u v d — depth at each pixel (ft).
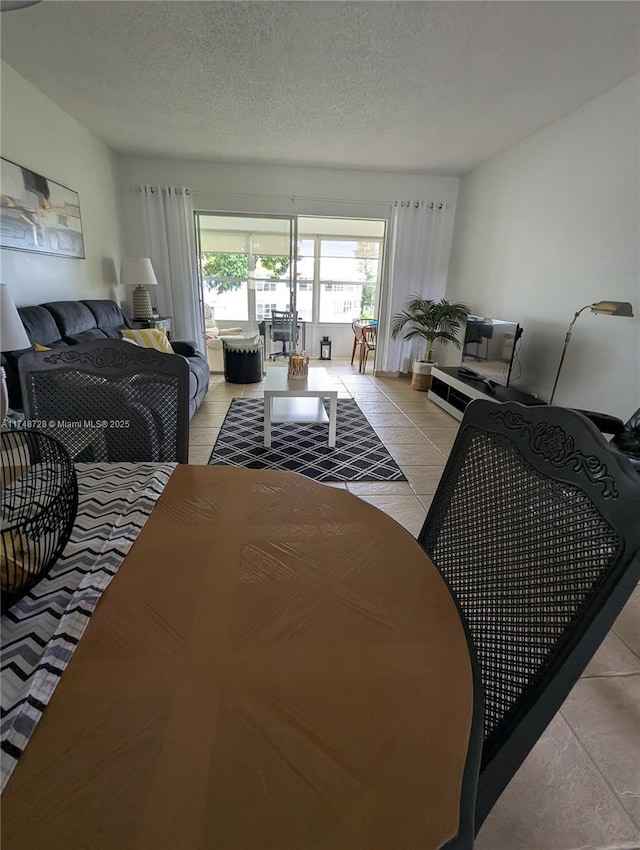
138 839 1.27
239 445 10.19
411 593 2.34
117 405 4.00
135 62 8.07
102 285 13.24
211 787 1.40
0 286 5.72
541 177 11.02
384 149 12.87
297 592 2.30
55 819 1.31
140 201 14.93
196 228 15.78
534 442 2.47
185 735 1.56
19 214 8.71
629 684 4.27
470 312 14.98
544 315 10.98
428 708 1.71
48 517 2.27
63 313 9.34
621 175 8.53
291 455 9.71
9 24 6.95
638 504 1.85
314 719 1.63
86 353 3.95
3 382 5.88
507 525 2.51
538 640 2.06
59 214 10.34
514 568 2.37
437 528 3.00
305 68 8.14
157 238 15.31
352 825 1.33
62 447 2.74
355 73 8.27
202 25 6.90
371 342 21.08
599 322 9.17
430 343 15.67
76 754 1.49
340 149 12.97
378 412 13.10
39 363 3.87
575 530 2.08
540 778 3.42
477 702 1.75
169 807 1.35
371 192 15.81
